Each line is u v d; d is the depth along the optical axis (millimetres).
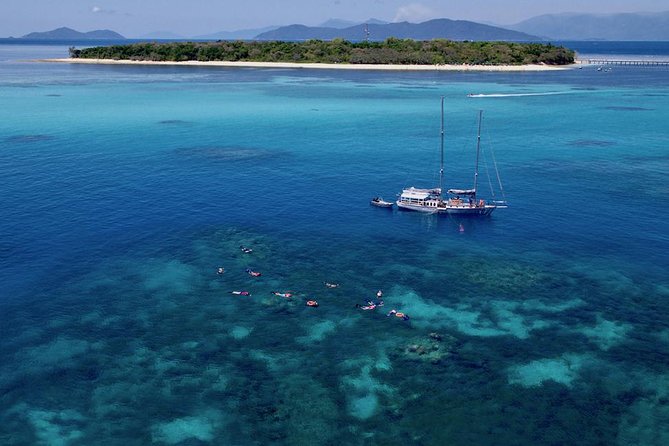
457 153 107875
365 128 131500
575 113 152750
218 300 52062
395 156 105188
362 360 43594
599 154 106812
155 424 37000
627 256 61844
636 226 70250
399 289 54656
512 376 41750
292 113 151500
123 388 40188
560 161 101750
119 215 72062
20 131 120500
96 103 161375
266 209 76000
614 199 80500
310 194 82750
